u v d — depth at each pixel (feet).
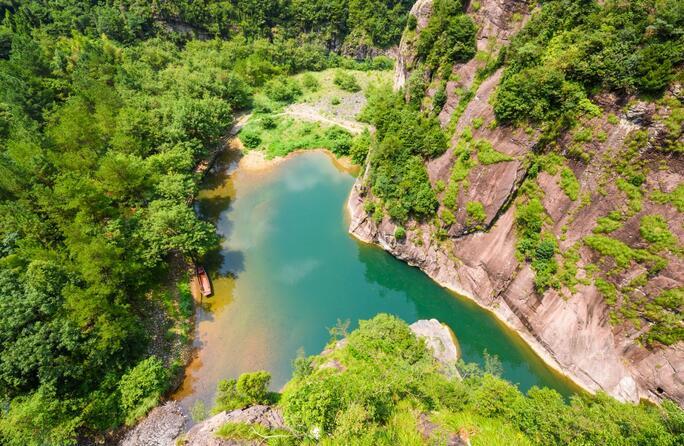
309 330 168.66
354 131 304.30
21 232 144.77
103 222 165.99
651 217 131.95
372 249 212.23
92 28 336.08
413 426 97.55
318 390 95.81
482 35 180.86
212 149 271.49
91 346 121.80
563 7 150.30
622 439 83.71
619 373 136.26
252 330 165.99
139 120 216.95
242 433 96.58
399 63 240.73
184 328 159.22
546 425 92.48
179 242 165.48
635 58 130.93
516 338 163.84
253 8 403.95
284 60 392.68
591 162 146.61
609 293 139.44
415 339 144.97
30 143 173.17
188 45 372.17
